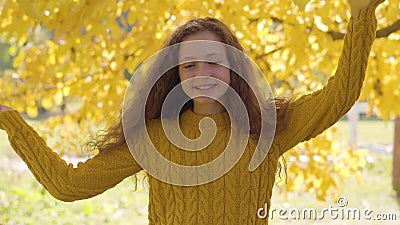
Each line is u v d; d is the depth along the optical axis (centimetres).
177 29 272
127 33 458
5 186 940
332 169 530
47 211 816
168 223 264
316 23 431
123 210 858
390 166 1198
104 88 476
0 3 411
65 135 497
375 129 1902
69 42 414
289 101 268
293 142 265
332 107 250
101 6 387
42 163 257
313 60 465
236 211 259
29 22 414
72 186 259
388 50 446
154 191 268
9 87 492
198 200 260
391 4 420
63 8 396
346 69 243
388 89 473
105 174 264
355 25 240
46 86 484
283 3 413
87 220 796
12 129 259
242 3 414
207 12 421
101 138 279
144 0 419
